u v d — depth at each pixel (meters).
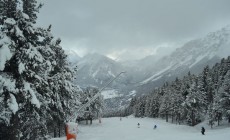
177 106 88.88
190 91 75.88
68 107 30.33
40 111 20.02
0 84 14.92
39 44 18.45
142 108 141.62
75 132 12.50
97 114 82.69
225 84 59.72
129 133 49.94
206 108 85.56
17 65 16.00
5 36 15.25
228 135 28.81
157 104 119.00
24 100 16.02
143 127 68.38
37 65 16.14
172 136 34.06
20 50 15.82
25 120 18.30
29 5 17.67
